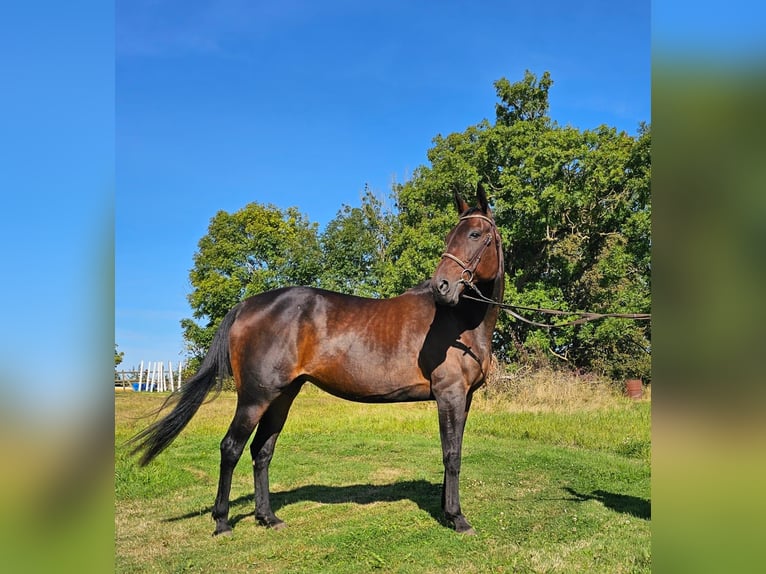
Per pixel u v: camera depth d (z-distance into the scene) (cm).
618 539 431
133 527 495
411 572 377
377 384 470
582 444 930
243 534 473
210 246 3544
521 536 446
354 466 773
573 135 1916
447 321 468
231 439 473
